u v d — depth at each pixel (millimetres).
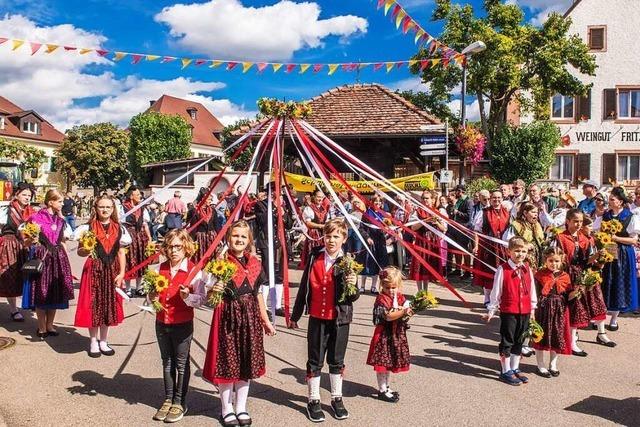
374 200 9578
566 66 23719
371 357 4531
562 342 5047
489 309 5074
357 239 9219
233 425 3963
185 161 24938
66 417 4078
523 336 4953
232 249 4145
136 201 8469
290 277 10414
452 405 4422
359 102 14406
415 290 9336
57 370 5109
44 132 50812
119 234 5586
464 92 13617
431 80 20422
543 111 21547
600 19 23578
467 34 19156
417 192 12227
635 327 7051
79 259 13125
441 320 7270
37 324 6789
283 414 4215
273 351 5809
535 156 20750
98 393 4566
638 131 23406
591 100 23766
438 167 16828
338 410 4160
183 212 11562
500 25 20250
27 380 4832
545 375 5148
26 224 5926
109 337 6250
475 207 9672
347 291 4168
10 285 6711
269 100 6480
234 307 3967
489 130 22219
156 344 6008
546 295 5156
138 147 41938
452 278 10539
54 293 6055
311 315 4285
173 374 4184
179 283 4207
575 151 23922
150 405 4340
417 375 5133
